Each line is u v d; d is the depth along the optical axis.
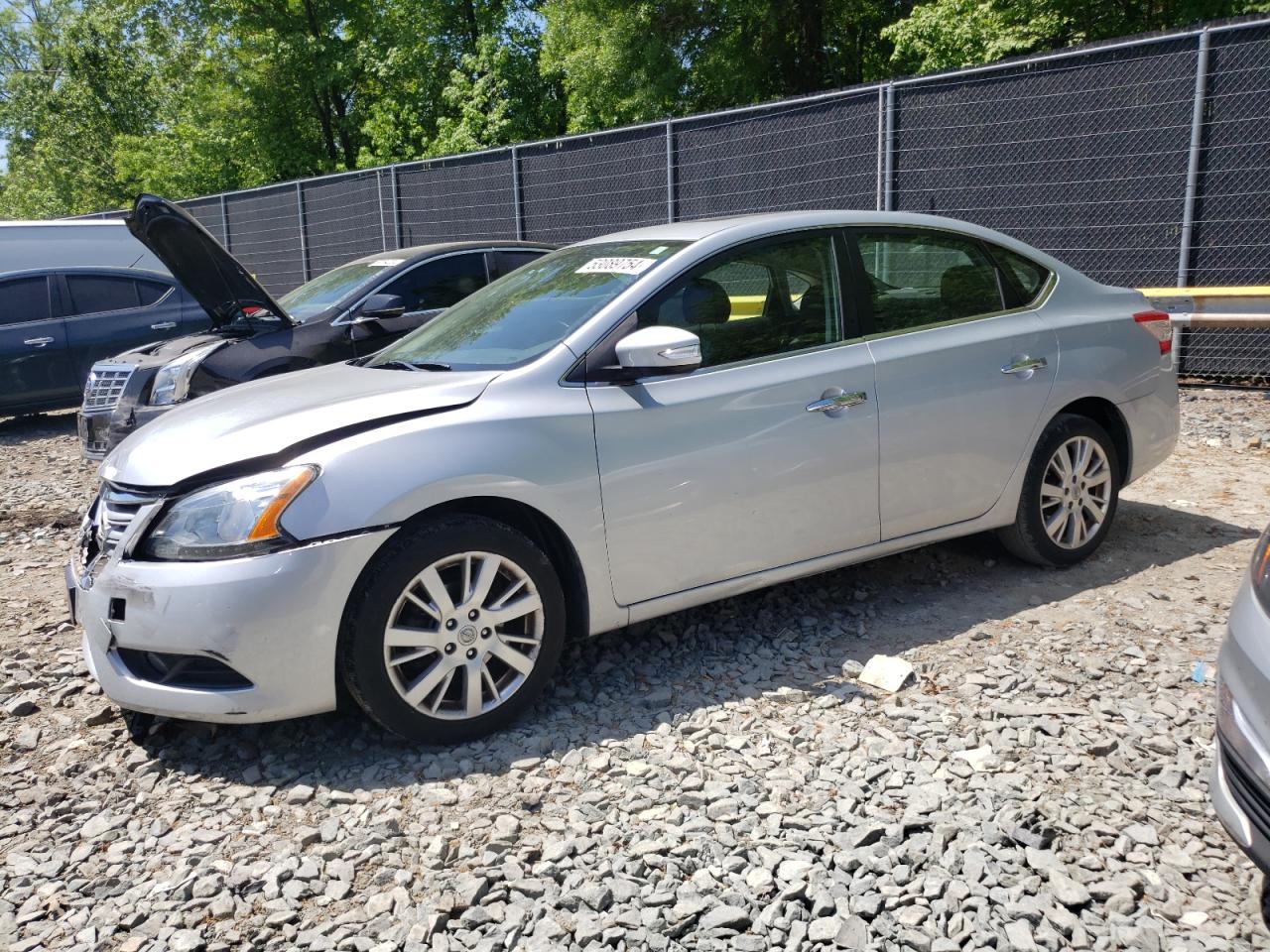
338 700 3.75
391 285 7.79
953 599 4.64
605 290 4.02
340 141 33.03
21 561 6.09
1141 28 16.28
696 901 2.63
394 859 2.88
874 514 4.29
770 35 23.39
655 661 4.12
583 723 3.64
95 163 39.91
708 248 4.08
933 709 3.60
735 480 3.93
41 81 40.94
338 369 4.32
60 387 11.12
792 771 3.24
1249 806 2.38
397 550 3.33
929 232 4.62
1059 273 4.95
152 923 2.67
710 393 3.89
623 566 3.76
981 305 4.66
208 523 3.27
